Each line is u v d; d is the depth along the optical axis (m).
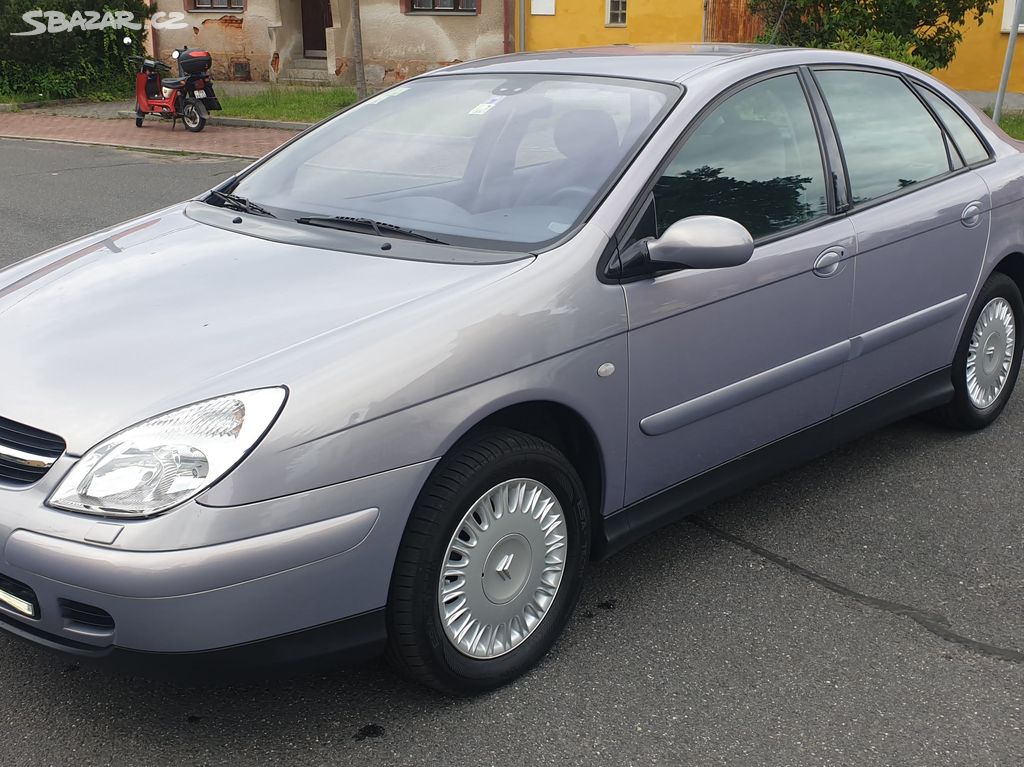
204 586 2.33
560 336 2.85
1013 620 3.33
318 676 2.98
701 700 2.89
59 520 2.37
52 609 2.42
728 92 3.51
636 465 3.18
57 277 3.22
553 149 3.38
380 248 3.14
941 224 4.13
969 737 2.75
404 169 3.61
